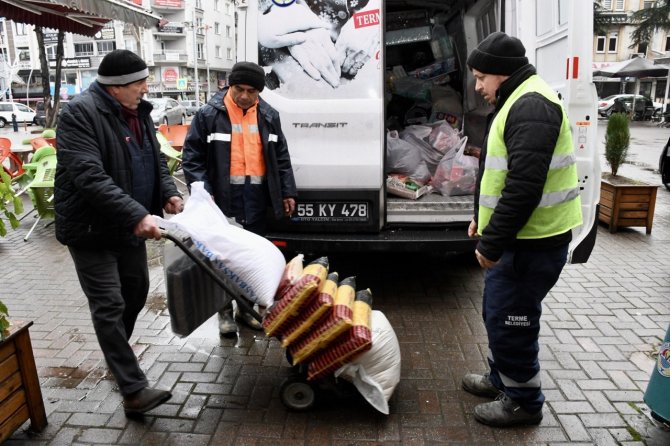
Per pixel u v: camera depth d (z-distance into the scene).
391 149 4.52
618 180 6.46
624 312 3.97
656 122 26.47
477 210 2.64
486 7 4.71
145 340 3.59
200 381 3.09
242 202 3.42
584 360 3.28
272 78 3.76
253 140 3.36
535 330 2.48
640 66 23.52
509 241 2.23
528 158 2.14
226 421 2.71
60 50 11.09
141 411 2.68
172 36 51.28
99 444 2.54
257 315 2.67
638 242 5.77
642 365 3.22
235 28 3.85
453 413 2.76
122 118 2.63
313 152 3.78
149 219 2.44
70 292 4.49
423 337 3.62
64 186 2.56
